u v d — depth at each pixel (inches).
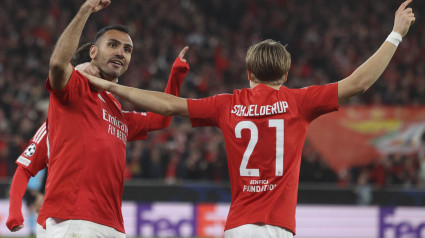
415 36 1316.4
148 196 687.7
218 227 689.6
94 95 247.0
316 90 219.6
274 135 216.4
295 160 217.5
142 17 1259.8
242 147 217.6
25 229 637.9
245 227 211.5
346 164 812.6
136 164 777.6
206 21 1316.4
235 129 219.1
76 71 240.4
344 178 805.9
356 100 1049.5
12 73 1007.6
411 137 811.4
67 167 238.1
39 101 925.8
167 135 863.1
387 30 1333.7
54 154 241.9
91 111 243.9
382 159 817.5
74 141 239.3
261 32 1302.9
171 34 1242.6
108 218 243.1
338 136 816.9
